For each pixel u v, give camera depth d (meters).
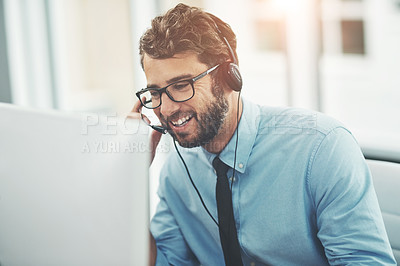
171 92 1.42
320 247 1.54
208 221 1.67
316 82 4.38
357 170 1.46
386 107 4.36
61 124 1.02
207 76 1.43
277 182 1.55
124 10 4.35
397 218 1.54
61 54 4.19
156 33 1.39
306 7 4.25
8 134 1.10
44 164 1.04
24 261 1.15
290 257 1.56
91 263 1.01
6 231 1.16
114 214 0.96
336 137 1.51
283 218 1.54
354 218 1.39
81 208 1.00
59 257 1.07
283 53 4.41
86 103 4.34
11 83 3.87
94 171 0.98
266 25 4.43
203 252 1.71
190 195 1.70
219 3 4.38
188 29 1.39
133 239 0.95
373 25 4.22
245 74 4.57
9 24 3.83
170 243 1.73
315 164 1.50
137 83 4.35
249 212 1.58
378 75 4.32
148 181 0.96
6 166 1.11
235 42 1.53
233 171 1.58
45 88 4.11
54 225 1.05
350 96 4.43
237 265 1.55
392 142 3.34
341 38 4.29
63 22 4.17
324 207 1.48
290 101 4.48
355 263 1.35
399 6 4.12
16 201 1.11
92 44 4.30
